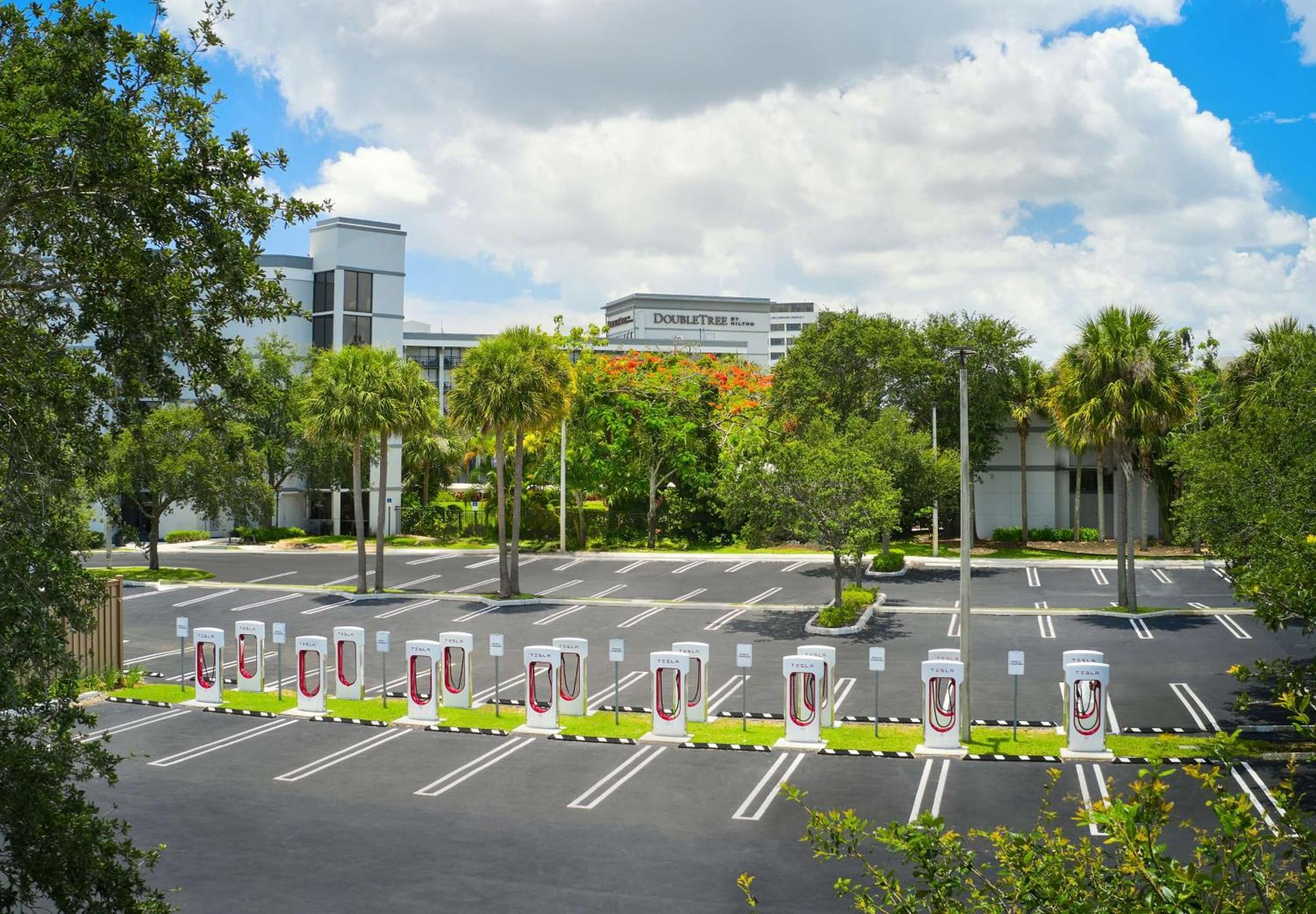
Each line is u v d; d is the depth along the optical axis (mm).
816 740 23297
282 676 31547
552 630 38281
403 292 74688
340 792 20438
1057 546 60344
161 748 23734
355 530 74312
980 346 59094
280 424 66938
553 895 15383
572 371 45500
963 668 23281
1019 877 6285
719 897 15234
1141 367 37250
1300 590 8219
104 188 9484
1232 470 23047
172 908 10938
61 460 10273
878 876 6750
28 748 9562
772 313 190625
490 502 69125
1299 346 24531
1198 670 30250
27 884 9508
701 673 25688
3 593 9328
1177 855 15953
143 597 46125
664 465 64312
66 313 10516
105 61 9680
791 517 38750
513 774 21594
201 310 10641
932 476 49844
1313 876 5504
